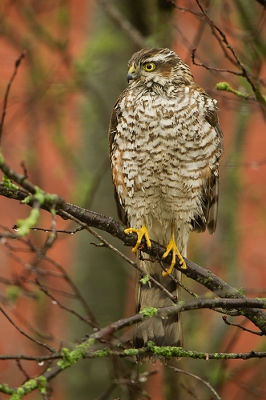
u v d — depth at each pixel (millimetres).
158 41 12039
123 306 13055
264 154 16969
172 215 9844
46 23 14875
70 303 13250
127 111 9578
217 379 11406
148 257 9555
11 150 14750
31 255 13992
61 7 14680
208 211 10086
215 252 13820
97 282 12883
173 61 9984
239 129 13172
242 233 14133
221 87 8312
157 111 9445
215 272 13664
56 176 14383
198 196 9781
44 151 16781
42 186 15055
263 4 8578
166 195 9680
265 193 15891
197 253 13398
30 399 12461
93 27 13211
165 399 11078
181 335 8898
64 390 12758
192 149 9516
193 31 14445
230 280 12680
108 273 12883
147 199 9742
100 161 13156
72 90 14117
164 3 12055
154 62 9898
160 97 9586
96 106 13297
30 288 13188
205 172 9680
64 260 16047
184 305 6953
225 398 13312
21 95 15258
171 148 9469
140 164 9562
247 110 10641
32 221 5645
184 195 9695
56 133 14273
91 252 12984
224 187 13250
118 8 12617
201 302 7043
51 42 13992
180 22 14172
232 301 7109
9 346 13438
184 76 9922
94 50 12891
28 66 14789
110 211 12852
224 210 13156
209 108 9633
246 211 15602
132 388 8750
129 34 12000
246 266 14891
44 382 5832
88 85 13273
